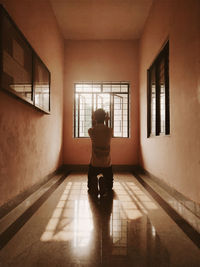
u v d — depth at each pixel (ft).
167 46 12.07
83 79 20.63
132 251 5.19
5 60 6.93
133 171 19.35
